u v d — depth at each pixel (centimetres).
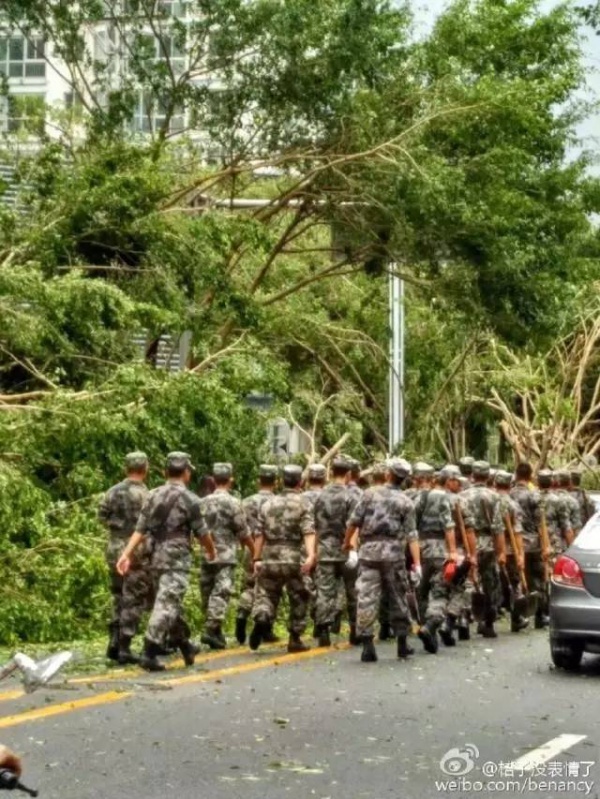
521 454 4744
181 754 1202
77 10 3716
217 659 1933
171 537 1783
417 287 3922
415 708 1494
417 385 4647
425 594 2247
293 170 3891
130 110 3619
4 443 2375
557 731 1356
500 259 3609
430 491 2144
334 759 1191
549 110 3947
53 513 2314
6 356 2844
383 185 3525
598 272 4181
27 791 594
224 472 2083
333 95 3569
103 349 2888
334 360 4600
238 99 3603
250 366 3067
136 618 1847
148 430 2517
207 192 3734
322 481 2205
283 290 4178
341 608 2150
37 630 2081
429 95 3550
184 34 3641
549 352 4703
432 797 1055
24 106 3491
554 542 2702
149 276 3073
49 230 2923
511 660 1991
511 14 3850
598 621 1809
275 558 2042
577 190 4038
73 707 1446
